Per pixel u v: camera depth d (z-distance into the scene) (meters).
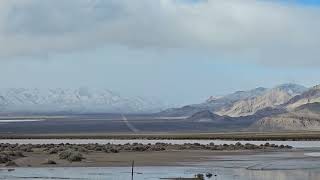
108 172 111.19
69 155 141.25
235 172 111.25
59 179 97.94
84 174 106.62
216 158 154.12
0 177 100.12
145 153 172.75
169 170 116.62
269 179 96.81
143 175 105.81
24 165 124.88
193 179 98.56
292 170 115.12
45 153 163.00
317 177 100.31
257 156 164.25
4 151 162.12
